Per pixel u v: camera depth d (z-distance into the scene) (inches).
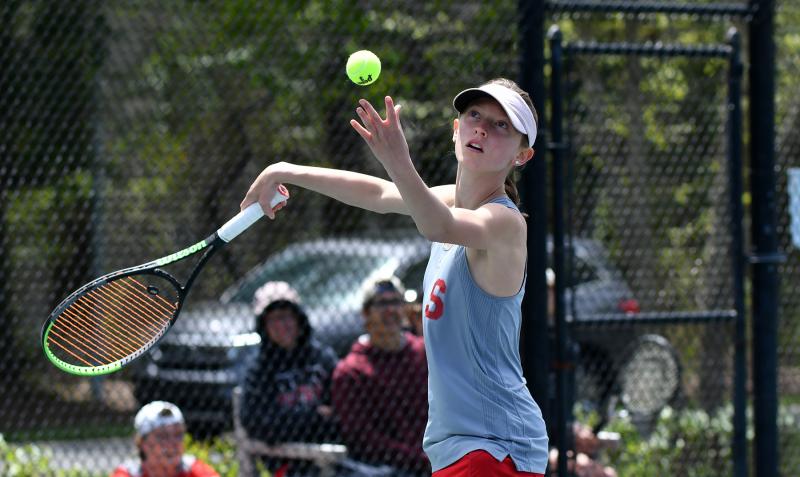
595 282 764.0
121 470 671.1
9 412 768.3
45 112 724.7
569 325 677.3
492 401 423.2
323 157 863.1
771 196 725.9
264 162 877.2
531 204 661.3
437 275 426.0
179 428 671.8
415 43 757.3
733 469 717.9
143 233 823.1
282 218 955.3
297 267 1009.5
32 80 719.1
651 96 796.6
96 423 829.8
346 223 941.8
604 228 760.3
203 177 855.7
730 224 717.9
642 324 686.5
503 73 717.9
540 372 661.3
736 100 711.7
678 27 1160.2
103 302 491.5
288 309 733.9
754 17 723.4
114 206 813.9
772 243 725.3
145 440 665.6
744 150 823.1
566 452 673.6
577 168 755.4
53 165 735.7
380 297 708.7
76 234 784.9
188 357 909.8
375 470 688.4
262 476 726.5
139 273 453.7
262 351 731.4
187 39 858.1
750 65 729.6
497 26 717.9
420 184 366.6
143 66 893.8
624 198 762.8
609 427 774.5
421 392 710.5
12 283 763.4
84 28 751.7
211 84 865.5
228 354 908.0
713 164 772.6
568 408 688.4
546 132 684.1
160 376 903.7
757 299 724.7
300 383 730.8
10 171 719.1
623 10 692.7
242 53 828.6
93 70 768.3
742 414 715.4
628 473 753.0
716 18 737.6
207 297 1021.8
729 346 747.4
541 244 661.9
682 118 776.9
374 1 759.7
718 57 706.8
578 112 739.4
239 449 724.0
